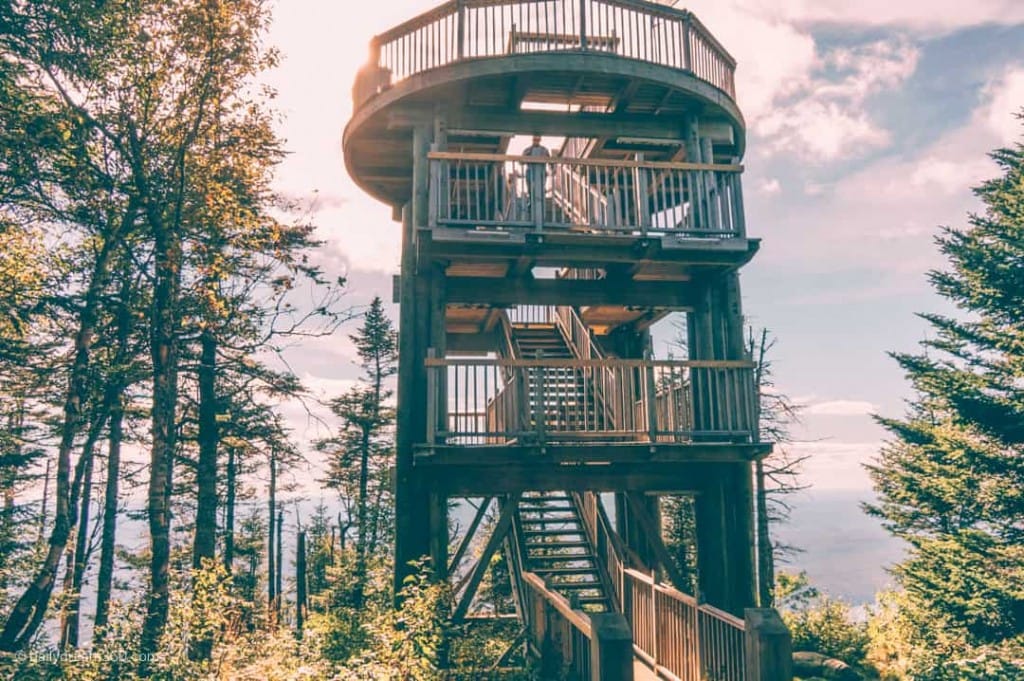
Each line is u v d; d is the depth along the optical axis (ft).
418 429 37.35
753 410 36.88
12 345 42.16
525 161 36.01
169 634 28.17
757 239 37.40
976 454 56.03
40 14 32.19
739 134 43.83
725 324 40.60
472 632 38.29
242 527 93.45
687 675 31.53
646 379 36.06
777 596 69.51
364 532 100.22
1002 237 59.98
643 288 41.68
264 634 33.12
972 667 37.22
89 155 35.27
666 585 35.01
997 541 54.70
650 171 40.24
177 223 34.99
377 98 39.24
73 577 50.78
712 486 39.81
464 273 42.70
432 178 35.63
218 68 35.78
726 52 42.60
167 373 35.53
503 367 36.01
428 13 37.91
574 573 45.37
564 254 37.01
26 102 34.17
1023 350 56.29
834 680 47.91
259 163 40.57
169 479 35.01
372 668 25.16
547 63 36.29
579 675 28.96
